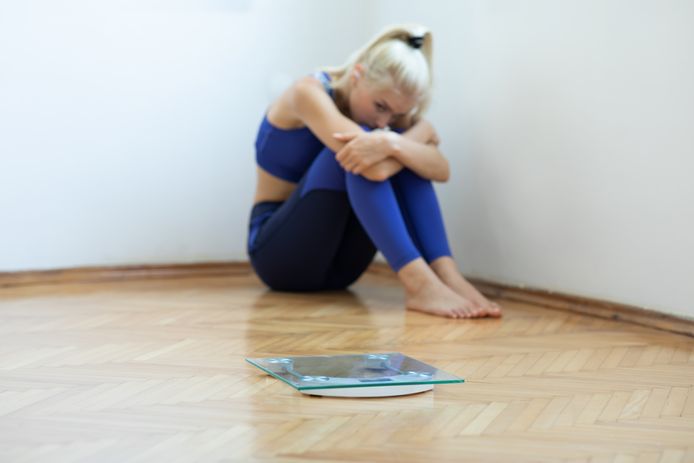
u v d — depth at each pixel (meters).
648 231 2.20
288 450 1.13
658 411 1.35
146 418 1.27
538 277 2.60
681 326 2.07
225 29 3.18
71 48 2.91
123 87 3.02
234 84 3.21
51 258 2.93
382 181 2.30
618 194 2.29
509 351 1.82
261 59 3.26
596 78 2.34
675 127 2.10
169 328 2.03
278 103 2.55
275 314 2.26
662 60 2.13
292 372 1.48
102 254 3.03
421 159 2.33
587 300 2.38
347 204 2.46
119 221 3.05
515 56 2.64
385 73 2.30
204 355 1.72
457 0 2.89
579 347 1.88
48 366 1.60
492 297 2.73
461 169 2.92
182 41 3.11
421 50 2.45
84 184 2.97
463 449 1.15
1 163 2.83
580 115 2.40
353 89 2.39
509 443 1.18
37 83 2.87
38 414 1.28
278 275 2.63
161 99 3.09
